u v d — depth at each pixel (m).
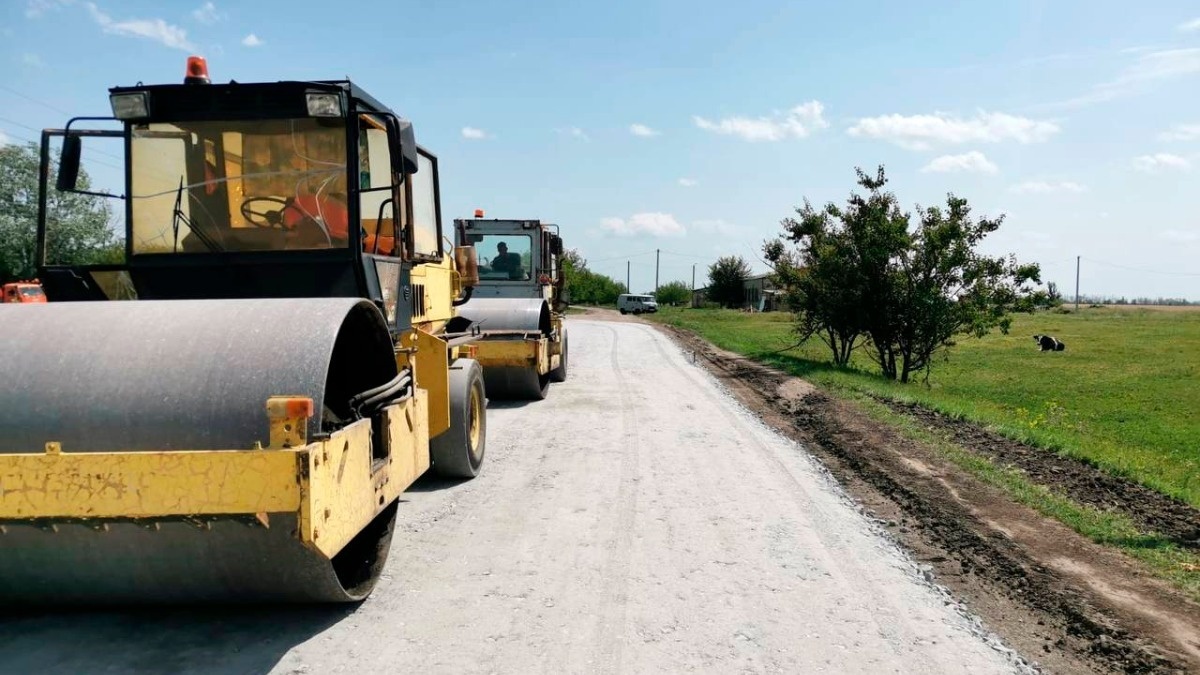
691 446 9.90
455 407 7.76
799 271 21.72
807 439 10.59
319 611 4.75
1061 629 4.71
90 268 5.71
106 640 4.30
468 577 5.34
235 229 5.77
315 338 4.08
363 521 4.29
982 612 4.94
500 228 15.87
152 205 5.76
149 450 3.79
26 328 4.17
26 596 4.18
